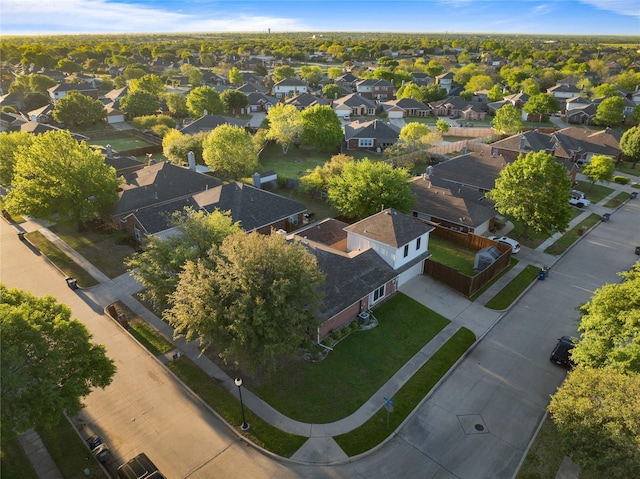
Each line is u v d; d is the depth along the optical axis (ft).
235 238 83.82
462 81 501.15
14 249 138.72
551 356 92.58
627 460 55.57
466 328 103.76
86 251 137.18
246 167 196.24
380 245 114.01
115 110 328.49
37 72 515.50
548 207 135.95
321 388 83.87
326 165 186.29
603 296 79.66
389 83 452.76
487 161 194.29
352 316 103.09
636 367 67.97
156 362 89.51
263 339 75.36
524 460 70.08
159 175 166.09
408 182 152.66
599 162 195.62
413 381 86.48
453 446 72.64
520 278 126.72
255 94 386.73
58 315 69.72
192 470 67.46
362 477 67.05
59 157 135.74
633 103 374.84
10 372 57.57
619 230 162.30
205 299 75.72
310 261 81.97
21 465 67.56
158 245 98.78
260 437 73.00
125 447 71.10
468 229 148.77
